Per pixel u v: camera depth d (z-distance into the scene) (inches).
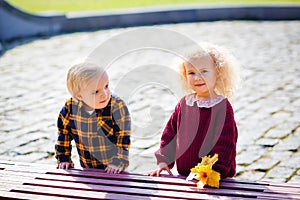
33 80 314.7
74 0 626.5
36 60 364.8
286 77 315.3
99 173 134.3
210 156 132.6
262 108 258.2
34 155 201.9
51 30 463.8
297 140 214.1
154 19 498.3
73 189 124.6
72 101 140.8
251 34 441.4
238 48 390.9
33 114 252.5
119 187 125.0
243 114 249.6
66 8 566.9
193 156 135.6
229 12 514.3
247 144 210.5
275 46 396.5
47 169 137.3
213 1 592.1
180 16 505.0
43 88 297.9
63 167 140.5
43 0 626.8
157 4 578.9
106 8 561.3
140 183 127.3
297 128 228.4
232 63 138.7
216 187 124.4
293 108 257.1
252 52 378.6
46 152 205.2
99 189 123.6
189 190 123.3
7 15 432.5
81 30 473.7
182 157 137.3
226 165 129.6
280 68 335.9
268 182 128.2
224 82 137.8
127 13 487.8
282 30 456.8
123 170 137.9
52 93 288.2
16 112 255.3
